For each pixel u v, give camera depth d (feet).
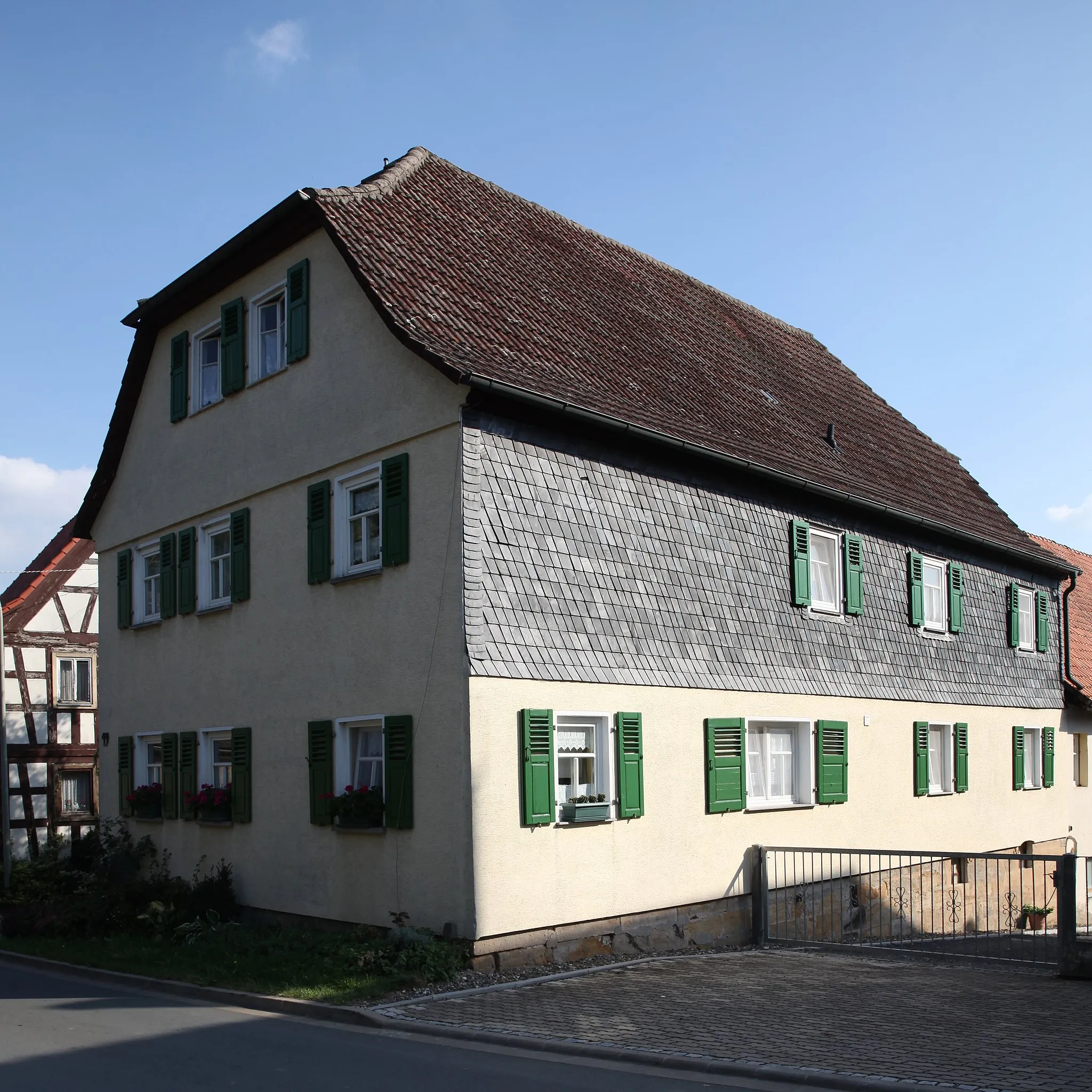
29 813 87.92
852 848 50.29
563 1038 27.81
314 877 45.21
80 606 93.50
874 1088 22.98
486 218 57.93
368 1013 31.22
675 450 47.85
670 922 44.78
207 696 53.67
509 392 40.09
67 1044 28.32
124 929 49.65
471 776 37.99
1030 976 36.83
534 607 41.19
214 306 55.57
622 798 42.75
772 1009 31.19
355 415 45.01
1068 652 80.07
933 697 63.57
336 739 44.62
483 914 37.68
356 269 43.06
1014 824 70.49
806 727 53.47
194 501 55.77
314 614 46.55
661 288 68.80
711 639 48.62
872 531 61.41
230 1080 24.22
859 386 83.25
